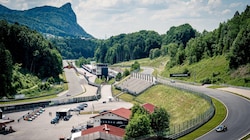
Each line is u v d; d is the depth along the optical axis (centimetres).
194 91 14375
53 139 11206
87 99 19050
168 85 17362
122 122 11356
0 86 18838
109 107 16788
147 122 8650
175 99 14950
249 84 16125
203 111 11656
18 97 18475
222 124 9262
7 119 13662
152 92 17950
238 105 11562
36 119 14425
